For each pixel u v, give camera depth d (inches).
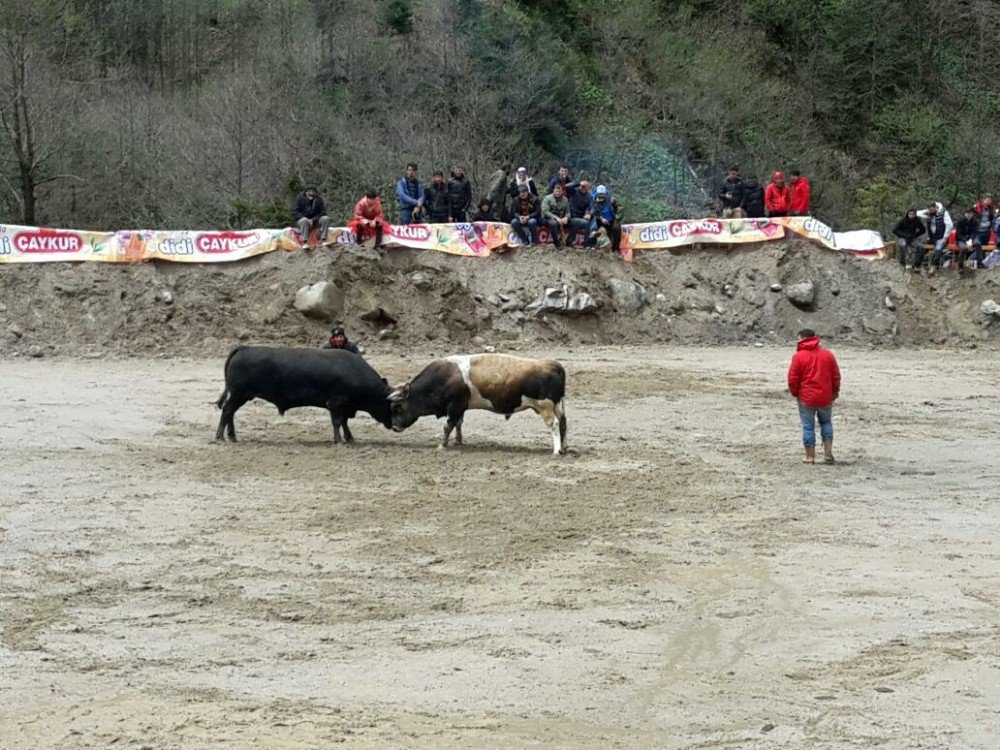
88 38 1715.1
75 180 1481.3
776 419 855.7
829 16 2246.6
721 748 324.8
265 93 1640.0
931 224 1406.3
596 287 1270.9
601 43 2034.9
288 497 595.2
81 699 350.9
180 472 643.5
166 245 1177.4
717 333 1286.9
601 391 949.2
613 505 591.5
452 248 1257.4
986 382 1059.9
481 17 1862.7
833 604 450.3
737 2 2236.7
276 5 1850.4
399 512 568.4
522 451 719.7
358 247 1205.7
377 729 332.2
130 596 445.4
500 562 494.0
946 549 527.8
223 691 358.3
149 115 1576.0
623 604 446.0
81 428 756.0
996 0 2482.8
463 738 327.6
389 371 1005.8
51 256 1147.9
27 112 1391.5
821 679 375.9
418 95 1766.7
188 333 1123.3
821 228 1391.5
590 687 366.0
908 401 952.9
